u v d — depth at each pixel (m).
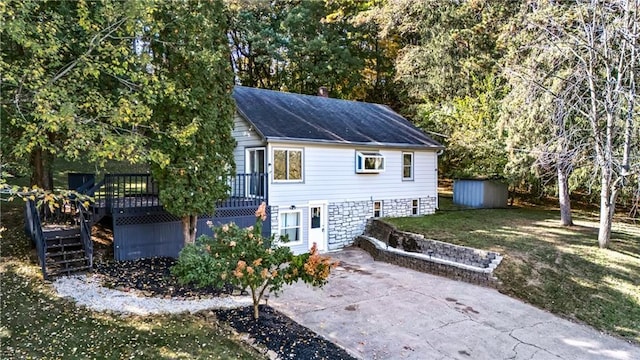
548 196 21.97
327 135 14.08
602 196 11.38
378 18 22.75
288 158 13.14
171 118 8.81
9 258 9.09
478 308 8.50
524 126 12.98
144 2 7.57
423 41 21.91
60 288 7.74
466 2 20.11
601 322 8.21
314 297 8.75
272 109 14.90
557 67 11.90
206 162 9.35
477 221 15.08
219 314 7.21
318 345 6.36
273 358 5.85
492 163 18.12
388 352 6.35
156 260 10.03
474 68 19.70
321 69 25.47
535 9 13.43
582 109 11.48
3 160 8.78
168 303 7.46
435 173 17.81
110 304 7.18
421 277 10.73
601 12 10.46
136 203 10.20
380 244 13.42
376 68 28.61
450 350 6.55
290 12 25.36
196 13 8.77
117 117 7.46
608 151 10.34
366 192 15.33
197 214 9.57
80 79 8.21
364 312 7.99
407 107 25.31
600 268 10.16
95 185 9.75
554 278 9.84
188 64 8.88
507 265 10.39
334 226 14.43
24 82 7.39
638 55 9.98
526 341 7.12
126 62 7.88
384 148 15.56
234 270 6.25
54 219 10.68
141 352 5.65
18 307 6.77
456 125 19.33
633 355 6.95
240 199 12.09
